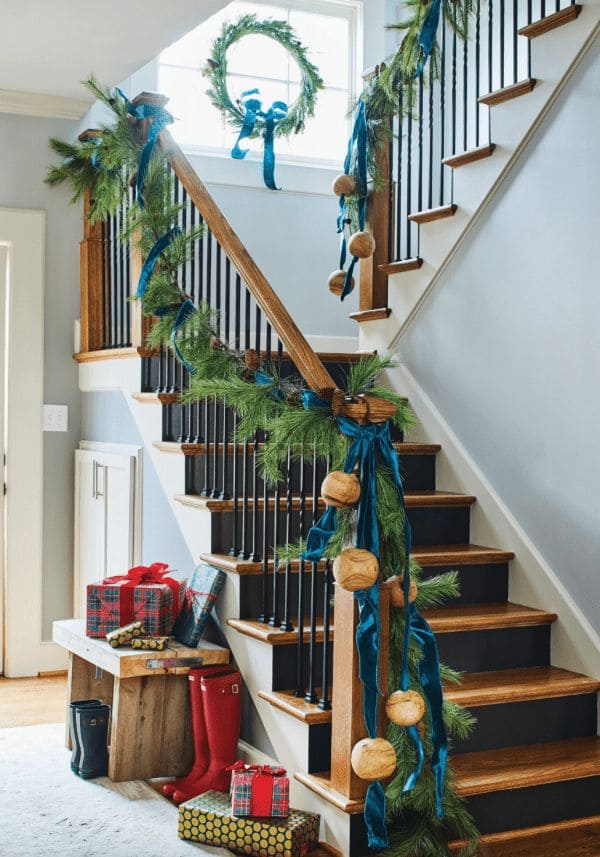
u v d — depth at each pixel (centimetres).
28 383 465
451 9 343
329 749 281
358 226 392
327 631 280
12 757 344
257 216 518
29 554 464
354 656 259
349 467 246
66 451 474
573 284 325
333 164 540
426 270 395
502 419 360
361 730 258
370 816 242
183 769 328
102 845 271
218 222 332
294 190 524
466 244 378
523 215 348
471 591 348
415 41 337
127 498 409
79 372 474
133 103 375
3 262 465
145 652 317
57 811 295
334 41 546
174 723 326
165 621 337
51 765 336
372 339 430
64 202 471
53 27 360
